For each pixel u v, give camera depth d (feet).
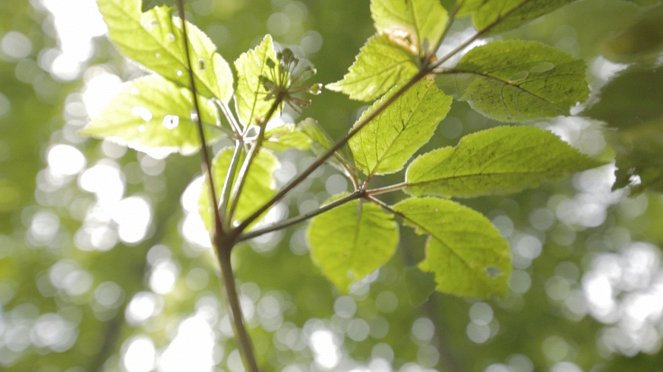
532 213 27.81
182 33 5.65
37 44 30.83
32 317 31.58
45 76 31.17
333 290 28.89
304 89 5.50
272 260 29.27
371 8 5.19
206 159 5.22
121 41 5.67
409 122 5.61
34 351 30.94
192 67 5.77
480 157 5.51
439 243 6.32
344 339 28.55
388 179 15.34
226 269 5.12
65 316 31.53
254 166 6.81
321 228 6.57
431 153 5.68
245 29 26.81
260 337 30.12
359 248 6.66
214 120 6.25
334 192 28.27
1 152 30.86
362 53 5.23
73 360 30.55
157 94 6.15
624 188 4.95
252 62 5.67
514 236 27.53
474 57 5.04
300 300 29.32
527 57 4.96
